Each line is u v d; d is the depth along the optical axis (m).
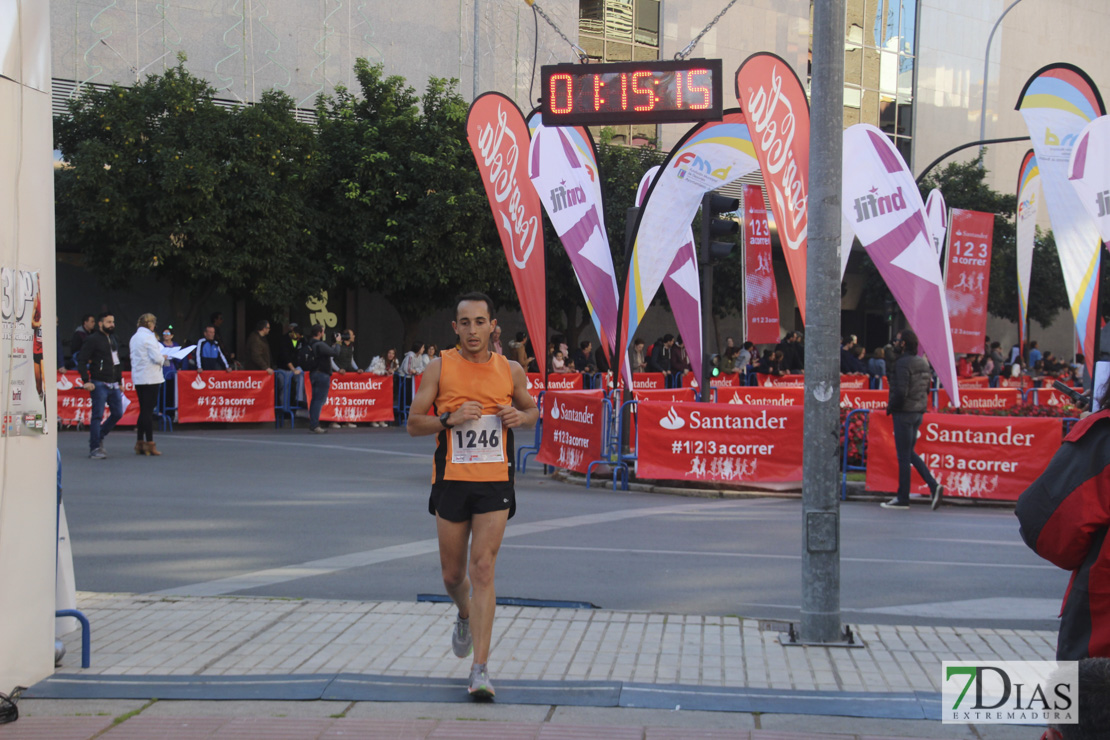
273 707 4.10
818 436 5.14
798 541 8.16
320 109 21.94
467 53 27.12
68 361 19.20
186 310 23.86
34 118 4.29
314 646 4.95
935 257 11.28
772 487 11.23
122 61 22.16
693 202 11.93
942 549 8.09
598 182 11.89
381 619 5.46
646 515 9.41
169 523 8.47
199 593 6.15
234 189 18.89
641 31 30.36
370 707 4.11
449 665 4.67
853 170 11.41
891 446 10.84
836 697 4.28
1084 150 11.99
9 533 4.11
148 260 18.22
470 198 20.84
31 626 4.27
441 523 4.34
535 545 7.86
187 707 4.09
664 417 11.12
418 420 4.32
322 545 7.65
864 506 10.58
